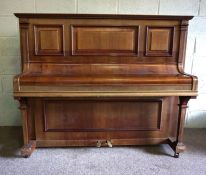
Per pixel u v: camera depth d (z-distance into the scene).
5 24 2.43
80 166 1.94
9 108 2.67
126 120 2.17
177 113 2.20
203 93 2.70
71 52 1.99
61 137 2.18
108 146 2.27
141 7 2.46
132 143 2.23
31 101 2.08
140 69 2.00
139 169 1.91
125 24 1.98
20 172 1.85
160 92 1.84
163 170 1.90
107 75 1.87
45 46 1.97
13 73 2.57
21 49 1.94
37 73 1.93
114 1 2.43
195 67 2.63
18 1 2.38
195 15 2.50
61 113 2.11
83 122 2.15
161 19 1.97
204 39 2.56
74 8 2.43
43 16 1.91
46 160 2.02
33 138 2.18
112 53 2.01
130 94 1.83
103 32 1.98
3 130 2.61
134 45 2.01
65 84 1.78
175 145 2.09
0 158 2.05
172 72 2.00
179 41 2.01
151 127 2.21
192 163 2.01
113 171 1.88
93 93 1.81
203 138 2.50
